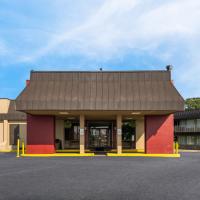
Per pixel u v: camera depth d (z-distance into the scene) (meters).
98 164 23.61
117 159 28.22
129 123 43.38
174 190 13.02
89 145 41.72
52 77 31.50
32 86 30.94
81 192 12.52
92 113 33.25
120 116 33.66
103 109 30.11
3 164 23.75
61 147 41.09
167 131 33.59
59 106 29.95
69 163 24.38
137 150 40.03
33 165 22.92
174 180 15.80
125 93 30.53
